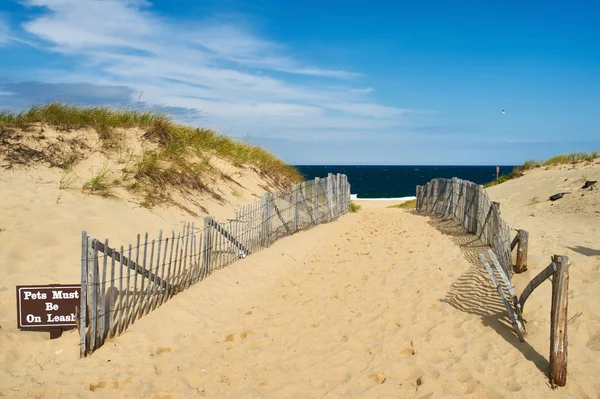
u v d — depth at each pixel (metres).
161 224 9.16
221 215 10.98
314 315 6.55
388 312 6.54
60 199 8.30
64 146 10.03
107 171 9.90
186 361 5.14
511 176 21.72
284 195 11.94
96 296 5.26
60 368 4.88
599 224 10.35
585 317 5.46
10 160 8.91
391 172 157.38
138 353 5.29
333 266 9.41
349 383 4.62
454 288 7.32
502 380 4.52
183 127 13.98
